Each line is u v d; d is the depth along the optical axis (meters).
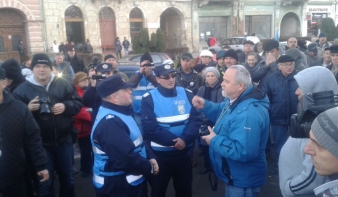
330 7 32.28
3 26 20.81
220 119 2.74
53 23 21.97
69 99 3.62
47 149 3.47
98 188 2.55
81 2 22.95
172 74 3.21
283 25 32.47
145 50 21.94
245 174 2.60
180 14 27.25
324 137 1.22
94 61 6.57
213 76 4.59
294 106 4.45
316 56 7.34
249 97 2.55
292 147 1.81
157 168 2.72
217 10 28.52
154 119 3.17
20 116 2.78
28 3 20.91
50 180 3.49
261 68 5.20
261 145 2.62
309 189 1.65
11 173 2.74
